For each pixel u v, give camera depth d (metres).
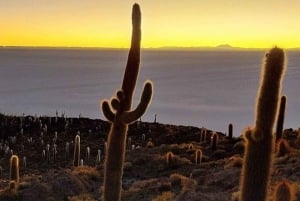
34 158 57.25
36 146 64.81
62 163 53.88
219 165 28.95
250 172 6.20
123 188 25.75
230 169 24.91
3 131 72.88
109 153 9.36
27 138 69.75
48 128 76.44
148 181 24.70
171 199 19.31
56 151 58.53
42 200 21.95
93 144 64.50
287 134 42.91
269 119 6.17
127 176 29.92
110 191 9.36
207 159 36.53
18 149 63.44
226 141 45.03
